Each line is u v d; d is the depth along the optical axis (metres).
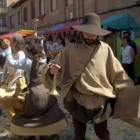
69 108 3.64
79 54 3.56
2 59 9.38
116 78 3.61
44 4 27.23
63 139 5.00
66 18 22.53
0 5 46.16
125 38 9.36
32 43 4.49
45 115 4.42
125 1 15.12
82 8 19.95
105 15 17.06
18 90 5.05
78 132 3.77
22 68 4.50
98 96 3.52
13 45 4.67
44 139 4.77
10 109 5.13
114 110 3.60
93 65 3.52
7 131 5.32
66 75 3.62
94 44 3.60
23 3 34.00
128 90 3.54
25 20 33.72
